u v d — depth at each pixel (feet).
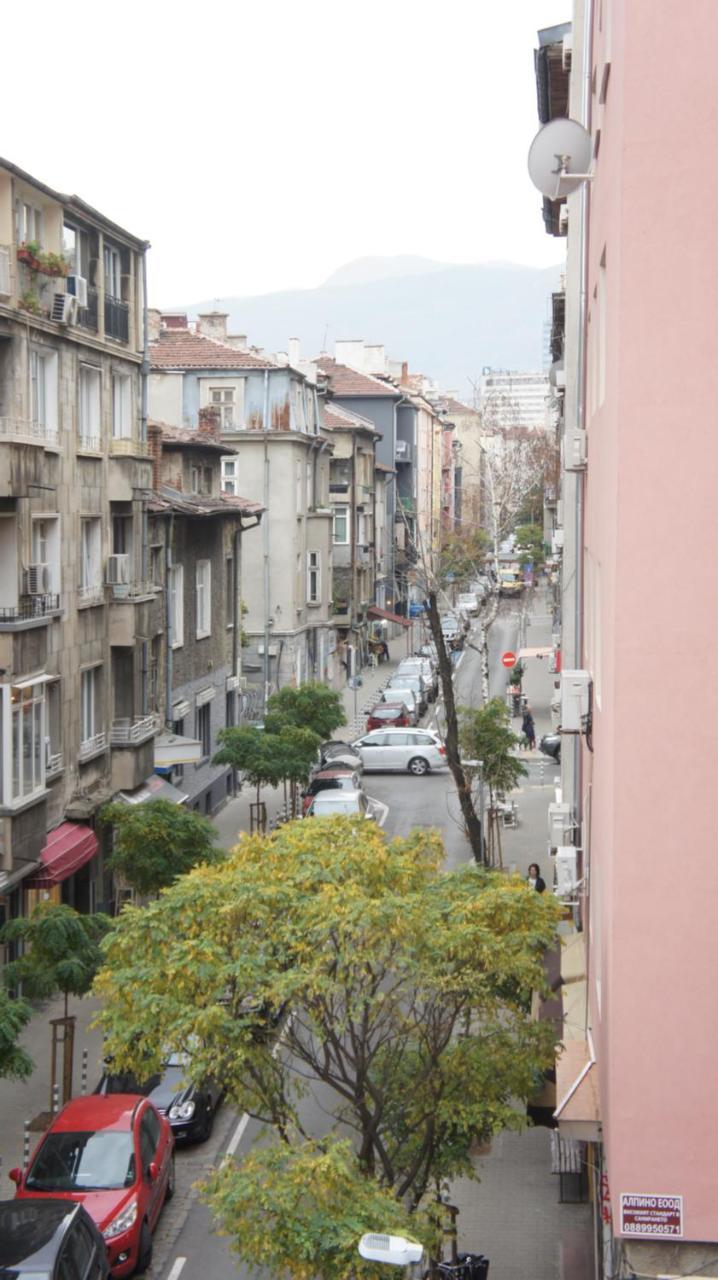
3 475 80.33
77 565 99.60
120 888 105.50
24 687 83.35
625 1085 32.96
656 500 31.94
